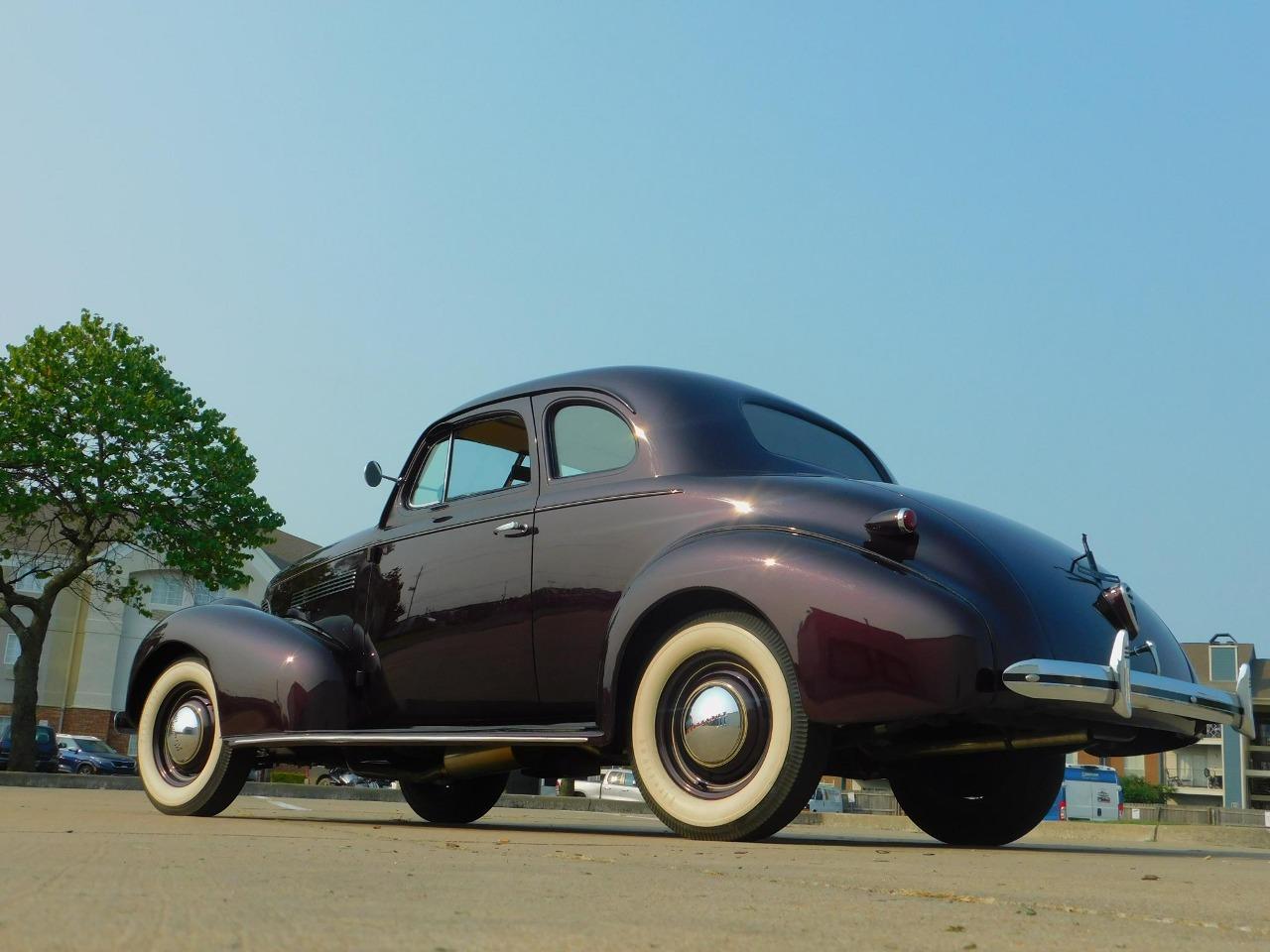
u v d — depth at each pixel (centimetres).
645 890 207
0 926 141
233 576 2217
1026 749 393
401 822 535
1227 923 184
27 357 2100
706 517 391
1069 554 395
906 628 330
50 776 1655
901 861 299
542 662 430
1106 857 364
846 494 369
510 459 471
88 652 3844
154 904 165
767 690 348
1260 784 5272
